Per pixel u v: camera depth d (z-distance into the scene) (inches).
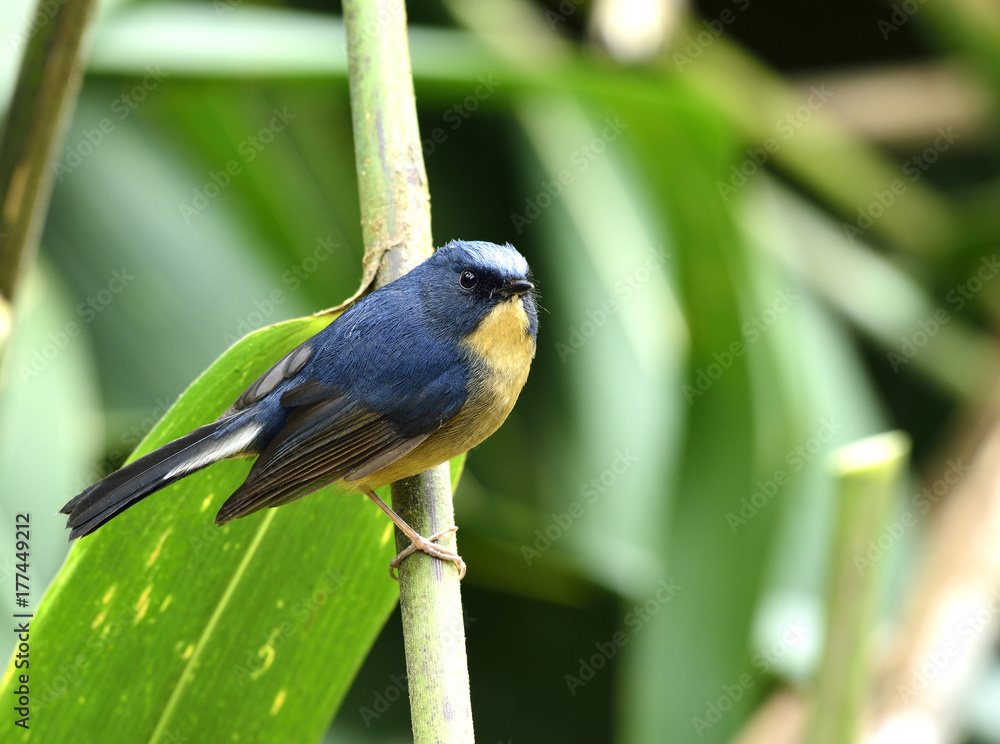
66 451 355.3
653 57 402.9
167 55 326.6
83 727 239.1
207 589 244.4
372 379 289.7
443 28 544.1
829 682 260.4
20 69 241.4
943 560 408.5
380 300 294.7
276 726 251.0
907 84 637.9
